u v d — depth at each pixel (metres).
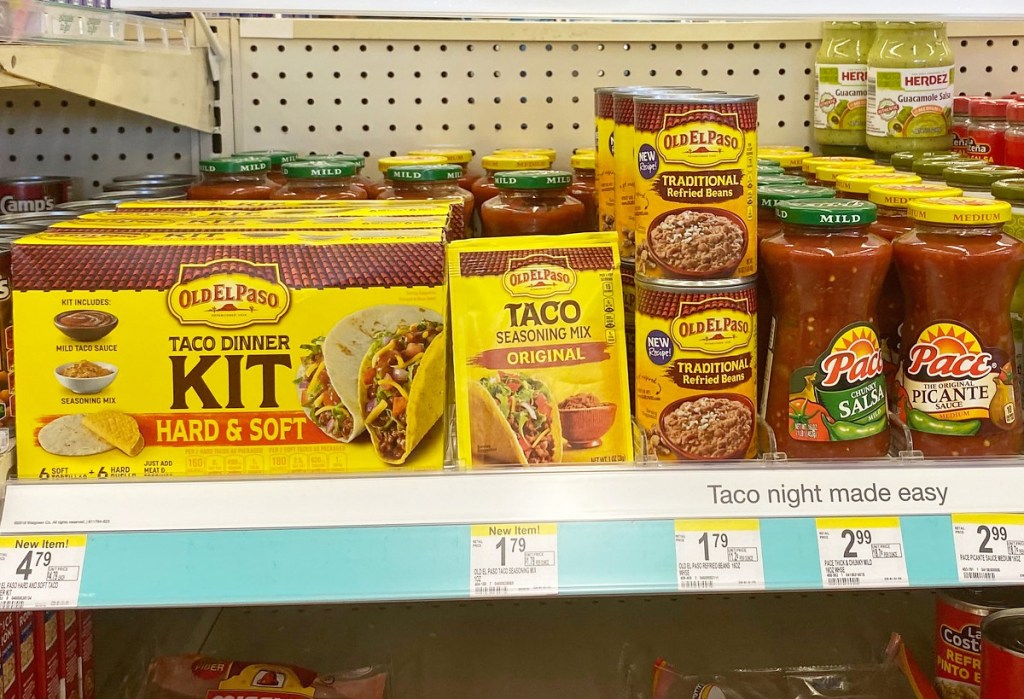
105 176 1.78
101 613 1.61
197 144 1.77
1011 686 1.03
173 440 0.93
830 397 0.98
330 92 1.76
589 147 1.80
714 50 1.78
